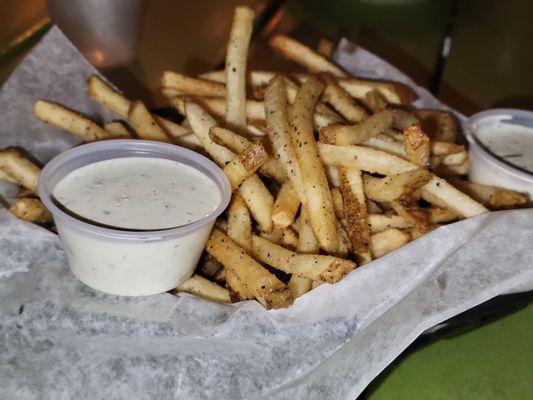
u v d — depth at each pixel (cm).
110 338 24
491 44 58
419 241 27
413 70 51
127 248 24
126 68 40
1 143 33
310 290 26
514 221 28
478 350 30
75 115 32
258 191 28
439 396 28
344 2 56
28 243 27
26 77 33
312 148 28
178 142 32
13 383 24
